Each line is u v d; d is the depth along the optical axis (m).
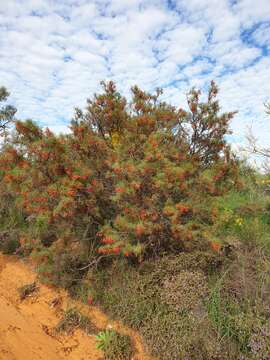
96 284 3.77
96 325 3.41
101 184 3.71
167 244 3.88
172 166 3.51
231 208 4.82
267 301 2.98
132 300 3.40
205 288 3.22
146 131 4.14
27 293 4.03
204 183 3.74
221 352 2.67
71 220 3.95
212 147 4.98
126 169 3.42
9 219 5.54
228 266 3.61
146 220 3.44
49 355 2.99
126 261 3.87
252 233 4.12
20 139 3.82
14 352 2.86
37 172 3.71
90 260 4.02
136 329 3.26
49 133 3.72
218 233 3.93
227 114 4.96
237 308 2.99
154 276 3.50
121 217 3.53
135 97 4.87
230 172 3.95
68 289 3.98
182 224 3.67
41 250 4.07
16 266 4.69
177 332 2.96
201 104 4.97
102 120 4.73
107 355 3.00
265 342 2.59
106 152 3.96
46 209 3.76
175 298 3.18
